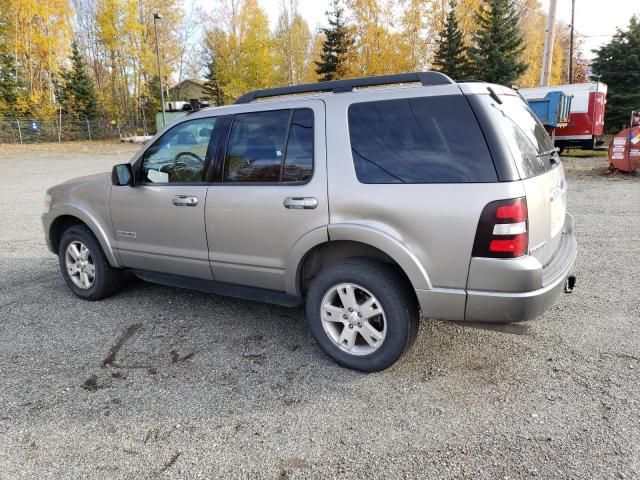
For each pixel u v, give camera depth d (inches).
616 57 1275.8
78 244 184.1
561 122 699.4
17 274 220.2
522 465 91.4
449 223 108.0
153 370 131.0
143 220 159.6
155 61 1711.4
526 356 132.7
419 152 113.1
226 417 109.3
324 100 127.0
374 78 124.6
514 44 1088.8
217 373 128.7
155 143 158.7
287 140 131.1
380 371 126.0
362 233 117.0
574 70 1822.1
